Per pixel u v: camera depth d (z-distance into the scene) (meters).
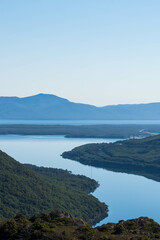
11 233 66.75
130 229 68.69
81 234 64.94
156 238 65.06
